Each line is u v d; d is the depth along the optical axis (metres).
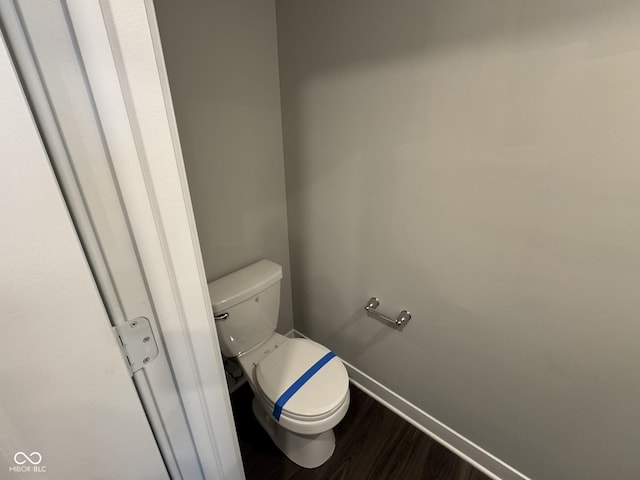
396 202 1.18
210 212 1.32
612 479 0.98
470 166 0.96
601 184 0.76
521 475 1.19
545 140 0.81
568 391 0.98
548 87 0.77
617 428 0.92
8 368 0.33
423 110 1.00
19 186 0.30
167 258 0.44
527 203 0.89
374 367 1.59
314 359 1.34
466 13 0.84
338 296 1.59
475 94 0.89
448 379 1.29
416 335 1.33
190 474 0.60
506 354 1.08
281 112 1.46
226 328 1.28
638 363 0.83
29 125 0.30
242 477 0.75
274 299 1.45
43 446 0.38
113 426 0.44
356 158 1.24
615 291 0.81
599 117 0.73
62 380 0.37
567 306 0.90
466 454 1.35
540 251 0.91
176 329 0.49
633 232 0.75
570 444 1.03
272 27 1.32
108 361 0.41
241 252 1.49
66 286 0.35
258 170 1.45
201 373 0.55
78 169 0.34
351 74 1.14
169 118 0.40
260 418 1.49
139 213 0.40
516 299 1.00
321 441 1.32
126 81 0.35
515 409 1.13
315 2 1.16
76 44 0.31
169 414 0.52
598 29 0.68
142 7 0.35
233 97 1.27
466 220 1.03
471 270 1.07
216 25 1.15
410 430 1.49
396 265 1.28
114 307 0.41
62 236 0.34
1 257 0.30
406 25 0.96
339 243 1.46
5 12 0.28
